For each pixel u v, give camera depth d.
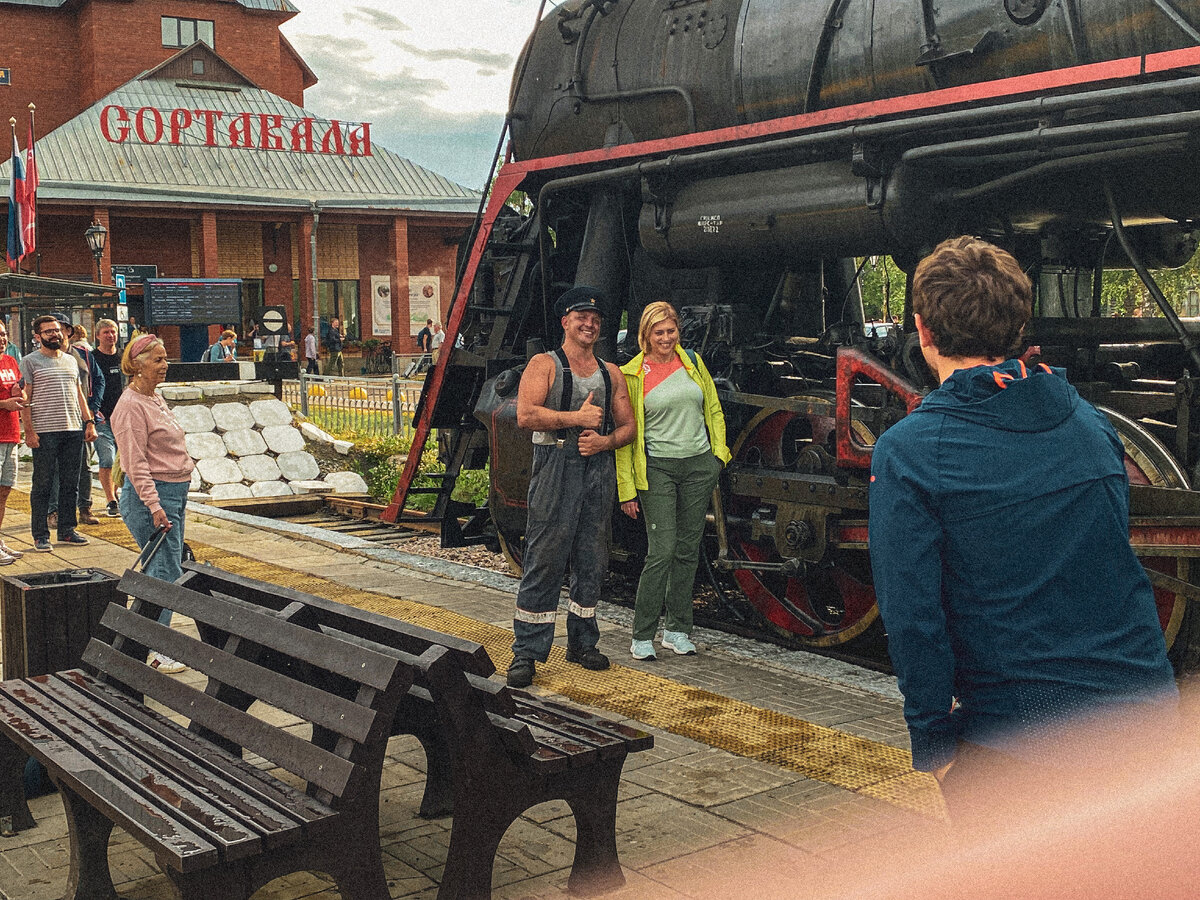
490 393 7.33
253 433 13.42
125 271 27.73
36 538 8.55
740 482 6.05
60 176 32.31
